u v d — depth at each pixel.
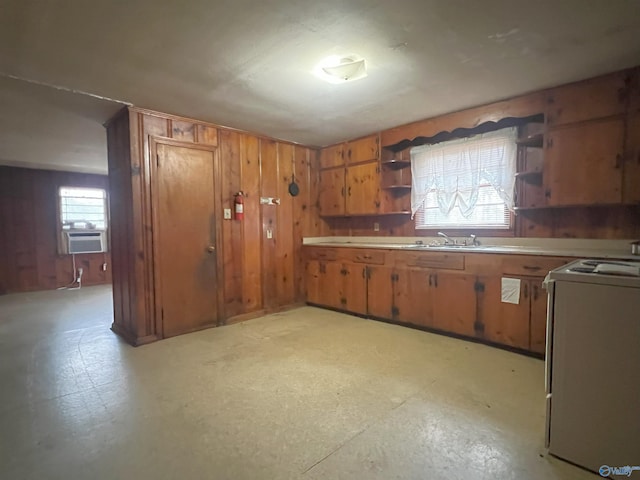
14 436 1.79
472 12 1.83
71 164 5.90
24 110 3.25
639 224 2.74
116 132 3.44
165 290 3.42
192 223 3.62
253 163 4.20
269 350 3.04
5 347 3.19
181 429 1.85
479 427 1.83
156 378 2.49
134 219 3.22
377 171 4.25
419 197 4.02
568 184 2.83
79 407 2.09
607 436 1.47
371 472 1.50
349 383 2.37
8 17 1.81
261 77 2.59
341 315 4.23
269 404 2.10
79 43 2.09
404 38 2.09
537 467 1.53
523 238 3.32
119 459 1.61
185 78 2.60
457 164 3.68
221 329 3.70
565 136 2.83
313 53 2.24
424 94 2.98
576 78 2.70
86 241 6.67
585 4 1.78
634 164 2.56
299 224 4.75
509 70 2.55
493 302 3.02
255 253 4.22
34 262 6.24
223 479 1.47
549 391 1.61
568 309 1.56
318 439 1.74
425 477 1.47
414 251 3.57
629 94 2.56
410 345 3.11
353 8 1.78
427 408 2.03
